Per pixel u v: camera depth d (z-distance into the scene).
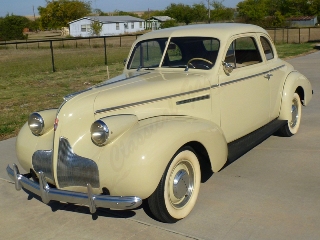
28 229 4.04
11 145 6.80
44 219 4.22
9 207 4.55
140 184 3.48
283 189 4.59
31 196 4.82
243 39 5.22
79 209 4.39
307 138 6.41
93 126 3.63
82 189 3.75
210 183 4.84
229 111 4.93
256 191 4.57
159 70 5.02
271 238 3.59
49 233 3.93
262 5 47.56
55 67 19.50
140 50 5.31
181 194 3.94
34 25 98.38
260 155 5.74
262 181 4.84
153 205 3.77
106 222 4.07
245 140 5.21
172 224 3.93
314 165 5.28
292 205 4.19
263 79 5.55
